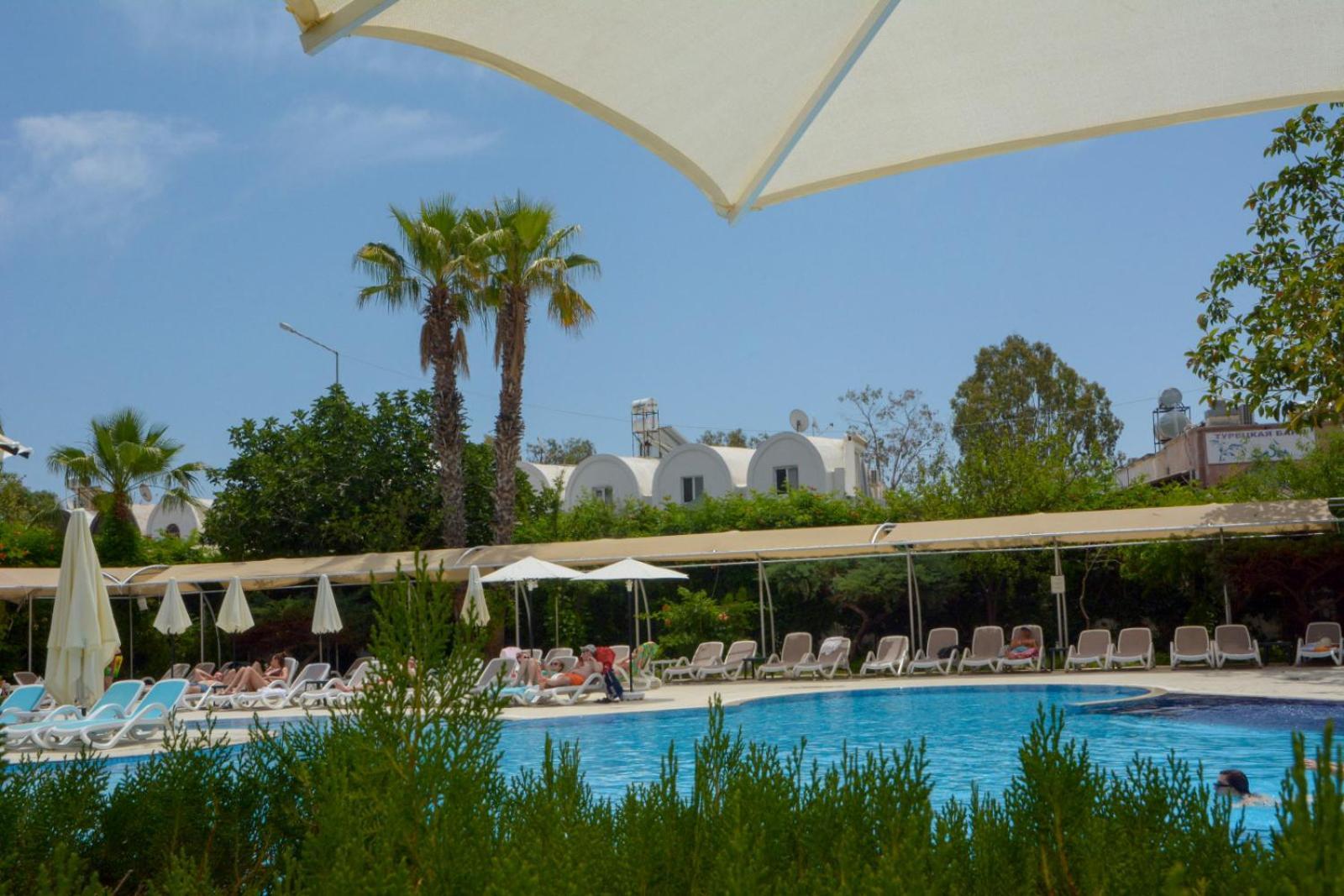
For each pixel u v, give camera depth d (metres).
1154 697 17.28
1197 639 21.56
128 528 30.69
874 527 24.56
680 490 42.41
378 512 29.58
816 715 18.28
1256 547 22.31
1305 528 21.08
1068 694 19.06
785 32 3.24
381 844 2.32
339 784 2.48
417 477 30.88
